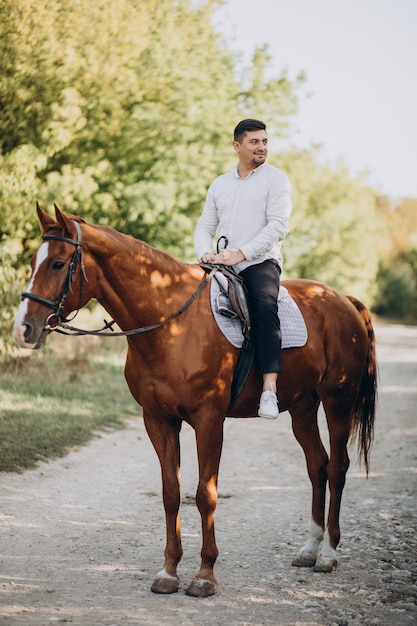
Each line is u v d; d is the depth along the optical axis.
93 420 9.19
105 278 3.97
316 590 4.17
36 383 10.74
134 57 14.07
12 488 6.15
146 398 4.13
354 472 7.39
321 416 11.58
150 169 14.97
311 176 36.81
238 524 5.54
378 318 57.66
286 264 21.62
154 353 4.04
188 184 14.68
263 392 4.25
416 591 4.15
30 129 12.05
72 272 3.78
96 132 13.99
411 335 36.44
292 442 9.16
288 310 4.62
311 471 4.88
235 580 4.32
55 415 9.12
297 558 4.62
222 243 4.59
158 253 4.20
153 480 6.91
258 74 18.08
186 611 3.82
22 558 4.56
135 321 4.05
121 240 4.02
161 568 4.50
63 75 12.09
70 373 11.77
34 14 11.29
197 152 14.73
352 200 39.31
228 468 7.58
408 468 7.47
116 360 14.06
